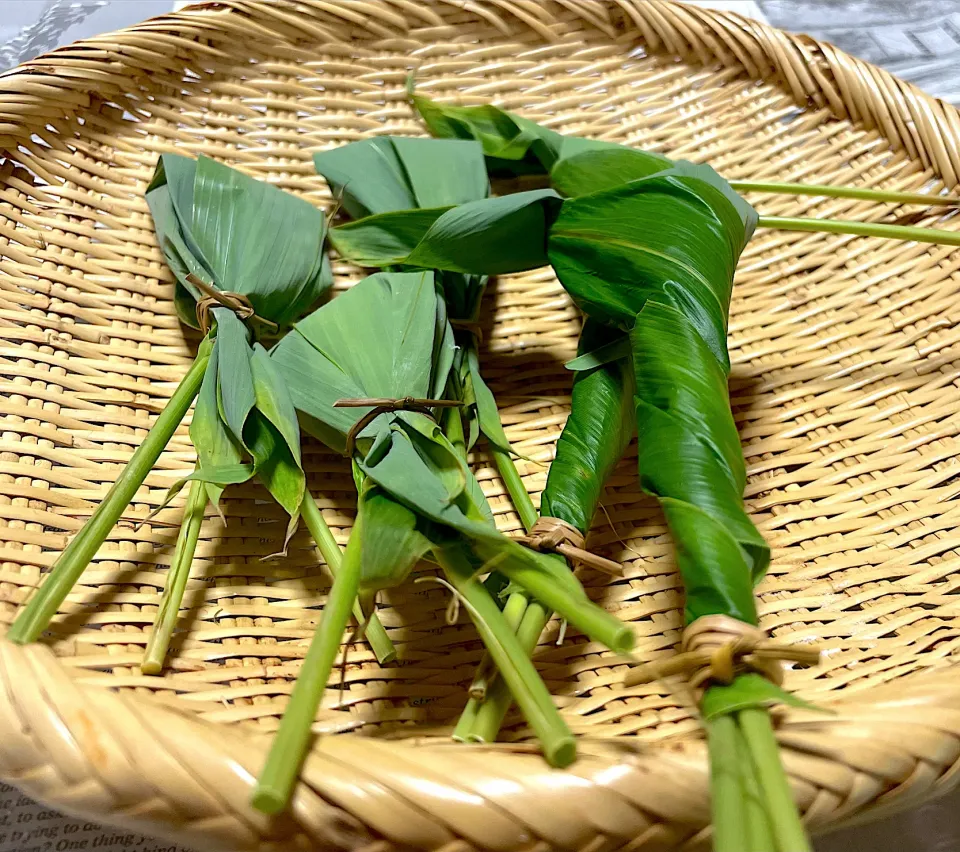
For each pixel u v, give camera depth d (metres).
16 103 0.29
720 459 0.20
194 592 0.24
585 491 0.23
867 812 0.18
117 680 0.20
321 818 0.16
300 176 0.34
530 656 0.20
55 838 0.24
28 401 0.25
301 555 0.25
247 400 0.23
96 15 0.45
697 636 0.18
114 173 0.32
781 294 0.33
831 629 0.24
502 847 0.16
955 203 0.33
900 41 0.46
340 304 0.25
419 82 0.36
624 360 0.25
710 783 0.16
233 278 0.27
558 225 0.26
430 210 0.28
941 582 0.26
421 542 0.19
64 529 0.24
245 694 0.21
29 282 0.28
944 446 0.29
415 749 0.17
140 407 0.27
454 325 0.28
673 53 0.38
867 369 0.31
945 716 0.19
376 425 0.22
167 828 0.16
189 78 0.34
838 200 0.35
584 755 0.17
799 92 0.37
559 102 0.36
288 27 0.35
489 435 0.26
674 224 0.24
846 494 0.28
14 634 0.19
